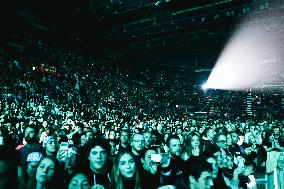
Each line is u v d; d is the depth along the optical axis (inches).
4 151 72.4
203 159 110.9
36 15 1190.3
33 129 180.1
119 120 669.9
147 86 1653.5
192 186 103.5
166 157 155.3
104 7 1205.1
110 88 1222.3
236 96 1504.7
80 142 241.9
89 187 108.1
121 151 122.7
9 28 1083.9
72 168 140.4
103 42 1557.6
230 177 167.3
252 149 261.7
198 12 1175.6
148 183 136.0
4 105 552.7
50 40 1309.1
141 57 1811.0
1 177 69.7
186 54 1722.4
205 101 1545.3
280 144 305.6
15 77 770.2
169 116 1216.2
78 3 1234.6
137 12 1222.9
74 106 788.6
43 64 983.6
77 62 1261.1
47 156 120.5
